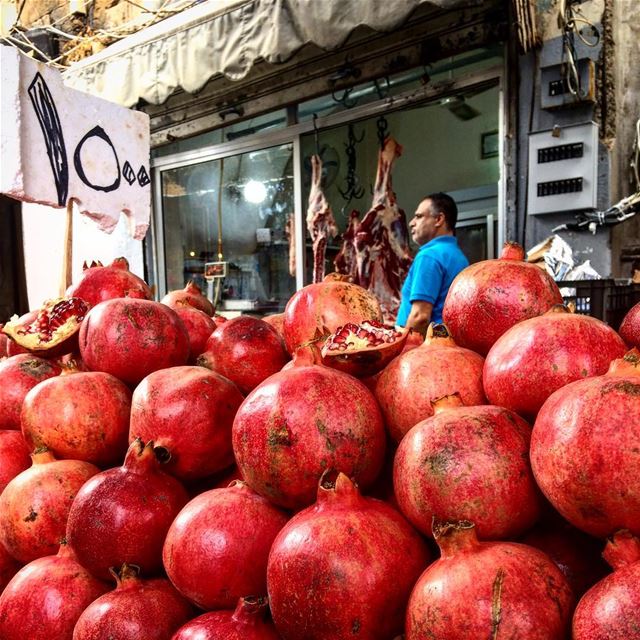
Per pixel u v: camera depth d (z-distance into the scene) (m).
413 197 4.84
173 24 4.04
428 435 0.80
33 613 1.00
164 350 1.27
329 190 4.87
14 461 1.29
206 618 0.87
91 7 5.58
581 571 0.76
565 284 2.46
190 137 5.24
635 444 0.64
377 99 4.31
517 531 0.78
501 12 3.35
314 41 3.22
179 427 1.06
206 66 3.72
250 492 0.94
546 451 0.71
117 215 2.53
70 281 2.28
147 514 0.98
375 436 0.90
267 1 3.38
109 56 4.24
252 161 5.06
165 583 1.00
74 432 1.18
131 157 2.62
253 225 5.17
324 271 4.35
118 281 1.62
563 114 3.25
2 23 5.84
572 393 0.71
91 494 1.00
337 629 0.72
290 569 0.75
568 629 0.66
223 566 0.86
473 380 0.96
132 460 1.02
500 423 0.80
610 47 3.16
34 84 2.15
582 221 3.17
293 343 1.23
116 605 0.93
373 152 5.00
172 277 5.81
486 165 4.45
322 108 4.59
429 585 0.69
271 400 0.88
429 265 2.91
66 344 1.45
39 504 1.11
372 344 1.04
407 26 3.68
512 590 0.66
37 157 2.16
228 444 1.10
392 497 0.95
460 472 0.76
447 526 0.71
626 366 0.74
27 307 3.81
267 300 5.17
